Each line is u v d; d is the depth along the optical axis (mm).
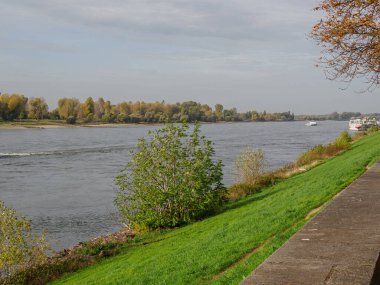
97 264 14656
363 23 11227
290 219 11023
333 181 15734
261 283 4043
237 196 22906
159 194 18234
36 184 36875
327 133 122000
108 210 26703
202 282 8078
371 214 6949
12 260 13070
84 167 48156
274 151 61281
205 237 12477
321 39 12039
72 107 184125
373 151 24844
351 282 3979
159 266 10523
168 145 18750
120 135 117312
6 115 166375
